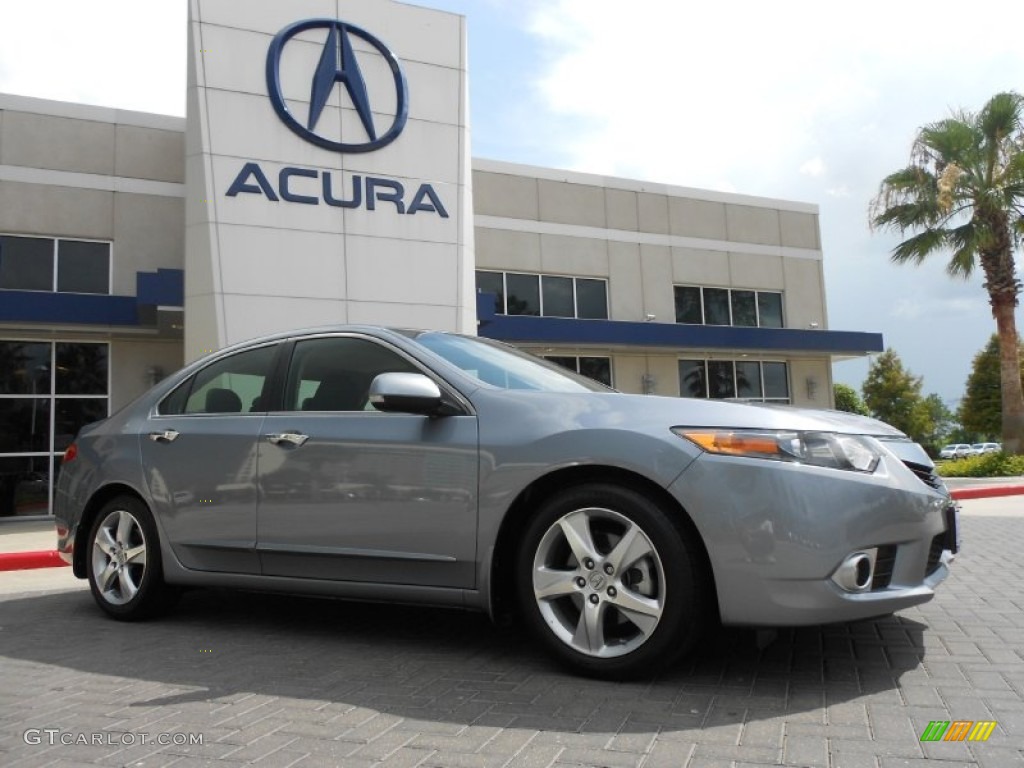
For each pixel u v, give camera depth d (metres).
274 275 12.65
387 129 13.77
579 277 18.70
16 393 13.45
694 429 3.15
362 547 3.69
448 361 3.84
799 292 21.22
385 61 13.91
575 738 2.62
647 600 3.09
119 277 14.26
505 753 2.51
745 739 2.57
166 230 14.64
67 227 14.02
